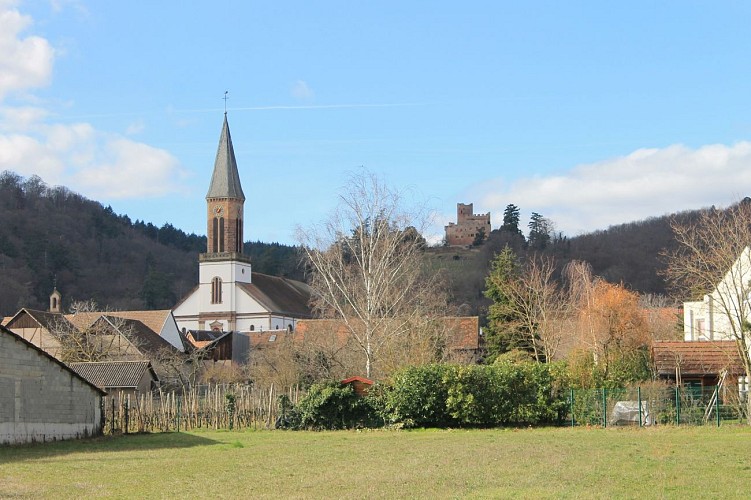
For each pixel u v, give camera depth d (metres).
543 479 23.52
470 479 23.72
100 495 21.23
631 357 52.91
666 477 23.80
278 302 146.00
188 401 50.66
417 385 48.34
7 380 37.19
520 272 82.44
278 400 50.38
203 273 142.50
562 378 49.34
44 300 147.38
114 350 77.81
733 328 47.88
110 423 47.06
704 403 46.81
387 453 32.59
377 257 60.53
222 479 24.55
